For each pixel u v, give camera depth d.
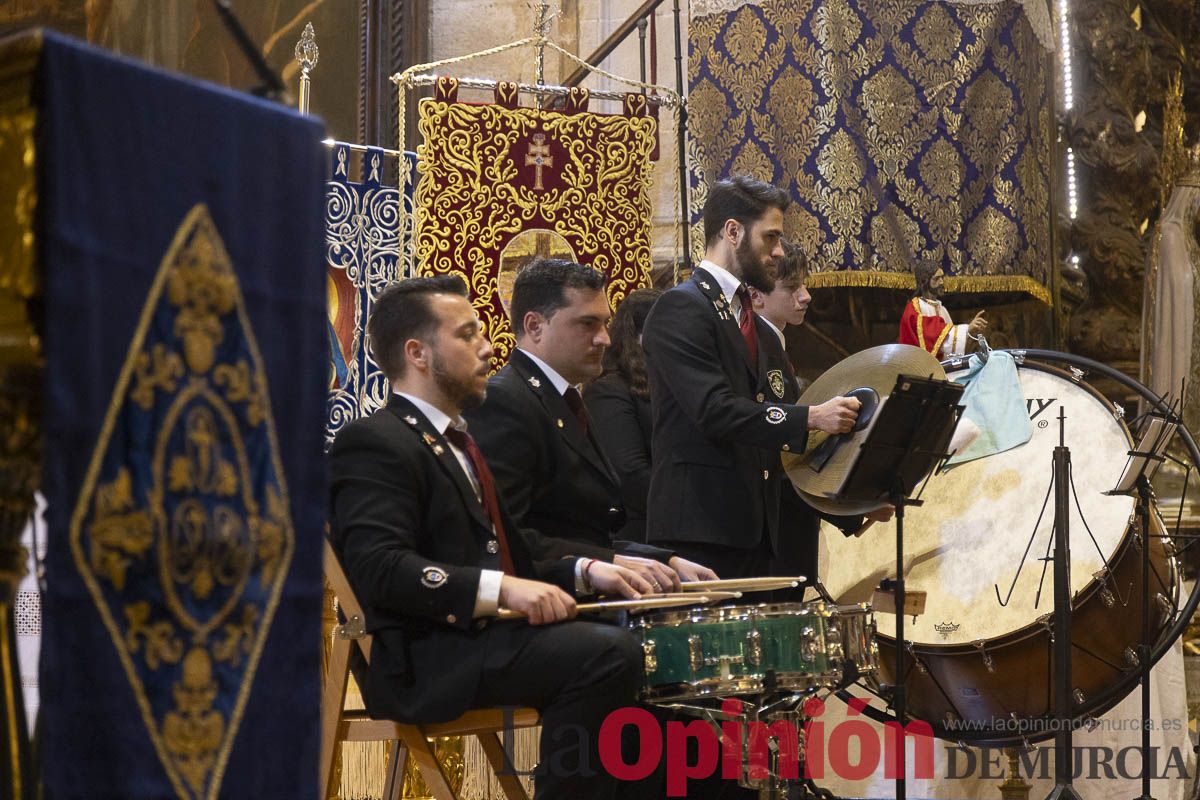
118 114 2.22
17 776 2.33
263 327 2.45
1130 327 10.40
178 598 2.28
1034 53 9.07
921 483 6.42
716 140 8.67
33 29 2.14
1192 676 8.45
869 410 4.90
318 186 2.58
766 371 5.31
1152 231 10.55
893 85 8.55
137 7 11.73
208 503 2.33
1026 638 5.90
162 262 2.28
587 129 7.21
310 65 7.75
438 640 4.24
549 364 5.00
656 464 5.26
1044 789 6.60
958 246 8.58
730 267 5.34
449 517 4.39
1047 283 8.96
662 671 4.34
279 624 2.45
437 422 4.52
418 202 6.93
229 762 2.35
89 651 2.16
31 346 2.16
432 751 4.56
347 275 6.95
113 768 2.18
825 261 8.36
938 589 6.19
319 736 2.52
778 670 4.39
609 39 9.52
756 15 8.62
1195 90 10.92
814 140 8.41
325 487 2.57
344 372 6.90
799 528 5.48
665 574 4.53
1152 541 6.09
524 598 4.14
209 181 2.36
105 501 2.18
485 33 11.01
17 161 2.14
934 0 8.66
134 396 2.23
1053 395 6.45
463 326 4.52
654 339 5.19
